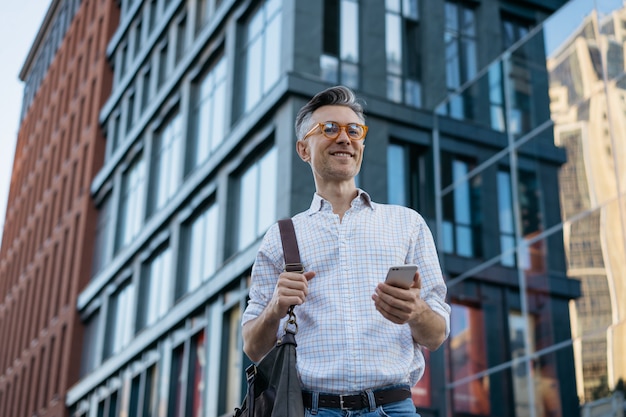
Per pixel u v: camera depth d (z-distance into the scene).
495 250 14.88
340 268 2.90
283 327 2.93
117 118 30.91
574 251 12.75
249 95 19.23
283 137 16.66
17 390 35.75
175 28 25.78
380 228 2.99
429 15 19.06
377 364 2.77
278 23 18.23
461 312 15.43
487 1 19.64
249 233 17.88
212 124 21.28
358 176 16.72
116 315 26.25
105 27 34.38
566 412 12.25
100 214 30.58
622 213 11.74
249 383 2.84
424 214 17.17
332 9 18.02
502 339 14.12
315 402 2.74
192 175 21.22
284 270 2.90
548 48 14.28
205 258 20.11
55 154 38.75
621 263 11.64
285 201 15.92
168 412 20.30
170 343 21.08
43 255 36.41
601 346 11.75
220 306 18.56
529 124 14.54
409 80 18.39
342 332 2.81
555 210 13.38
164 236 22.72
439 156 17.41
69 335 29.14
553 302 13.03
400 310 2.59
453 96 17.41
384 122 17.53
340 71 17.53
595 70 12.88
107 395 25.11
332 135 3.08
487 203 15.42
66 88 39.72
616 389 11.32
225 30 21.41
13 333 39.44
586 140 12.86
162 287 22.55
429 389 15.34
